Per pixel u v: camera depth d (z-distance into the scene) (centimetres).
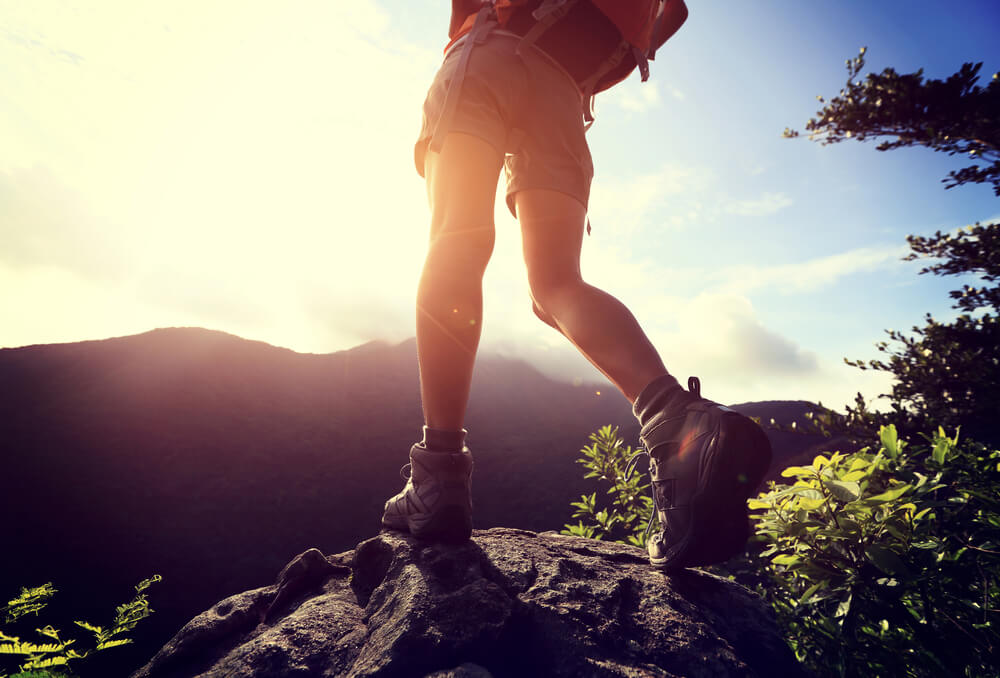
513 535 129
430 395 104
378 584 107
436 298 99
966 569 115
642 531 252
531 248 112
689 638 87
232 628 101
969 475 135
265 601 109
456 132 102
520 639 85
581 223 114
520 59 109
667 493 97
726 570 202
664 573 111
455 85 105
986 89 374
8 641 81
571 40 113
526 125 112
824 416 391
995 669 100
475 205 101
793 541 132
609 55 118
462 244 100
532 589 96
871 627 107
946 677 97
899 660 100
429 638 79
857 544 120
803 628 112
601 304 104
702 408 94
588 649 82
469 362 103
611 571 109
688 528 93
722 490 90
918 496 120
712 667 82
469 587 89
